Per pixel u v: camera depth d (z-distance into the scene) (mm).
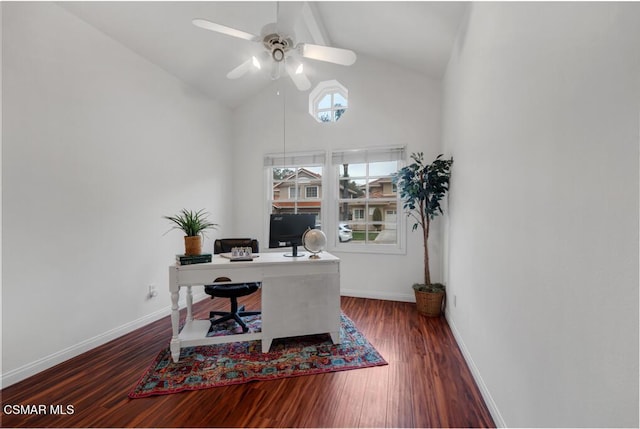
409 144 3803
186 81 3652
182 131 3602
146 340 2695
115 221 2754
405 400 1818
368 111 3971
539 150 1191
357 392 1902
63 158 2316
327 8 3072
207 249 4008
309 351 2453
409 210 3830
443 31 2752
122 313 2812
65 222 2330
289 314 2455
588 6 898
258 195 4480
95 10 2422
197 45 3176
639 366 700
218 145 4254
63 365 2242
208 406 1770
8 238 1984
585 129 905
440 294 3238
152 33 2826
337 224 4180
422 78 3760
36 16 2141
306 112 4250
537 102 1214
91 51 2539
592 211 872
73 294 2383
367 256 4016
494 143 1717
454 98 2867
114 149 2748
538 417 1175
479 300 1978
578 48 945
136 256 2971
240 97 4402
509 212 1489
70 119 2369
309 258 2568
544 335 1136
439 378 2057
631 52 729
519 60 1387
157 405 1779
